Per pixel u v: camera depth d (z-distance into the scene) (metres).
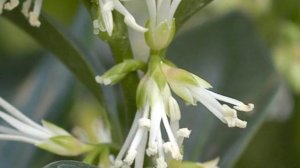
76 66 0.13
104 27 0.12
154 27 0.12
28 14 0.12
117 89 0.14
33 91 0.18
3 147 0.17
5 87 0.18
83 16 0.18
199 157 0.15
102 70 0.14
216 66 0.16
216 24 0.17
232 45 0.16
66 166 0.11
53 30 0.13
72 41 0.14
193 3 0.12
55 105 0.17
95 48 0.19
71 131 0.18
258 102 0.15
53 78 0.18
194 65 0.16
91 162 0.13
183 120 0.16
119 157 0.12
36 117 0.17
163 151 0.11
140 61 0.12
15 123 0.13
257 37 0.16
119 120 0.13
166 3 0.12
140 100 0.12
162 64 0.12
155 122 0.12
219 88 0.16
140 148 0.12
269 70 0.16
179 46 0.17
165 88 0.12
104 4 0.11
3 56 0.19
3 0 0.12
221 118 0.12
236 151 0.15
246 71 0.16
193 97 0.12
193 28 0.17
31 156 0.17
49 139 0.13
